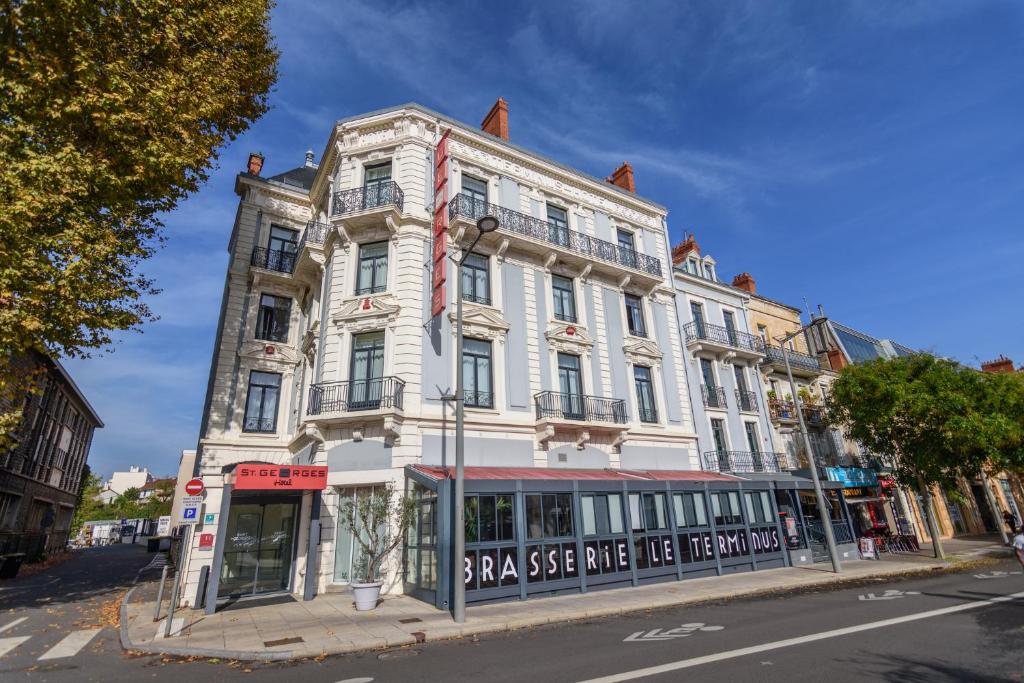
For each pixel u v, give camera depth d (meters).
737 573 15.85
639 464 18.41
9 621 10.70
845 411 22.30
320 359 16.19
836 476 23.88
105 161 11.12
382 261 16.61
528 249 18.41
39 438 27.81
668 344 21.45
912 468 20.52
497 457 15.46
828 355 29.89
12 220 9.52
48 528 29.59
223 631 9.19
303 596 12.50
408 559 13.04
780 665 6.26
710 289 25.58
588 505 13.77
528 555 12.24
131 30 11.94
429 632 8.73
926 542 26.50
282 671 6.91
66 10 10.44
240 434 18.36
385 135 17.95
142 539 62.06
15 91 9.98
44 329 10.27
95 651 8.18
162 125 12.20
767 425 24.42
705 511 16.06
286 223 21.58
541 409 16.64
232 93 14.61
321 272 18.55
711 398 22.73
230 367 18.83
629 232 22.67
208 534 12.73
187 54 13.30
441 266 15.68
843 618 9.06
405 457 13.85
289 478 12.38
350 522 13.30
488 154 19.20
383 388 14.62
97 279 10.92
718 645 7.41
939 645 6.95
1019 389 19.69
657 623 9.34
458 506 10.01
